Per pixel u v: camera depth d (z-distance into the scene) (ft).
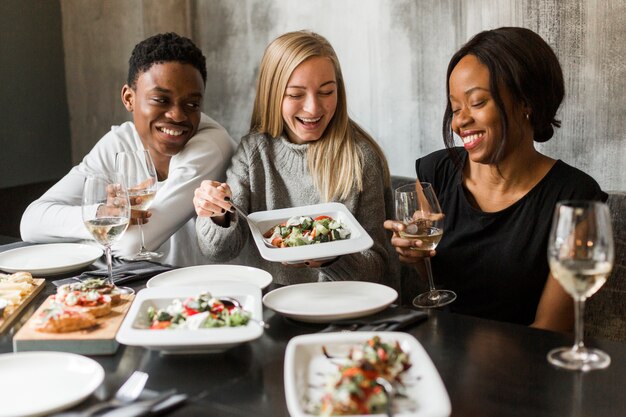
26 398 3.63
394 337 3.97
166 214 7.06
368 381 3.31
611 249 3.59
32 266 5.93
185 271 5.71
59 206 7.21
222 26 12.42
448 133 6.36
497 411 3.46
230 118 12.71
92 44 13.55
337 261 6.39
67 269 5.82
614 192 7.00
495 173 6.16
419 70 10.35
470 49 5.90
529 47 5.72
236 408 3.57
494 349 4.17
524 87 5.69
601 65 8.80
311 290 5.13
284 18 11.66
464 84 5.79
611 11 8.61
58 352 4.17
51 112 13.93
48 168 14.02
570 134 9.20
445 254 6.32
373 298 4.95
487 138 5.81
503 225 6.12
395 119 10.77
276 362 4.09
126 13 12.94
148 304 4.65
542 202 6.00
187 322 4.26
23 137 13.53
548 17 9.10
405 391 3.51
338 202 7.04
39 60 13.62
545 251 5.98
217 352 4.23
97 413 3.49
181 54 7.36
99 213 5.13
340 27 11.08
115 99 13.51
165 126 7.41
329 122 7.22
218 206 6.24
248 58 12.22
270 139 7.43
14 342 4.20
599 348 4.12
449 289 6.35
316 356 3.93
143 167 6.53
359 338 3.97
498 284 6.12
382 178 7.38
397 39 10.50
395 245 5.56
